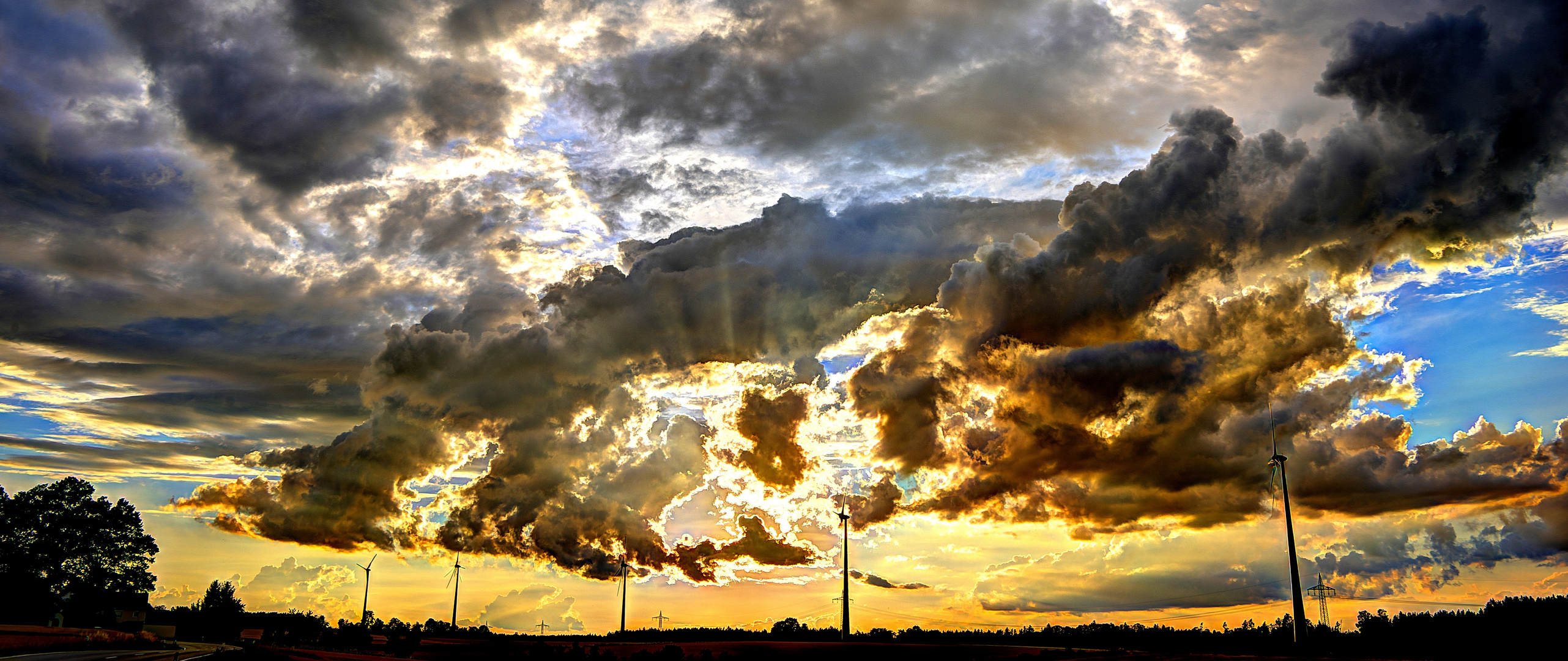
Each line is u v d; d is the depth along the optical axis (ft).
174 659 271.08
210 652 352.90
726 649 340.59
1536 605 258.16
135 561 513.45
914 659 295.69
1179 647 328.90
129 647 370.53
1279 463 288.30
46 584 462.19
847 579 454.40
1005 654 301.22
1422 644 264.11
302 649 371.76
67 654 284.20
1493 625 257.96
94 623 500.33
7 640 341.21
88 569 492.95
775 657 314.76
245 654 326.24
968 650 319.27
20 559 471.62
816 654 313.32
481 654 334.24
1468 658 249.14
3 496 482.69
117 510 506.48
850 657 302.25
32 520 480.23
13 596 438.81
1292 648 281.54
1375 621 286.05
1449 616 272.72
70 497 492.95
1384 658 253.03
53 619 453.58
